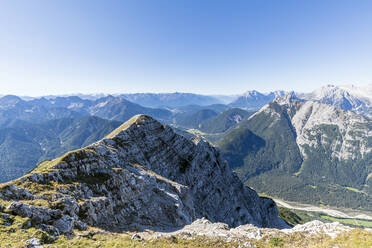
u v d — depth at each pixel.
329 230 28.52
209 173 101.50
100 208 35.31
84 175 41.50
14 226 21.31
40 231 21.72
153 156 79.38
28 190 29.84
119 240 25.50
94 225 31.67
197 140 112.75
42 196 29.62
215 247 25.45
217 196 96.25
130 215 40.97
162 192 53.69
